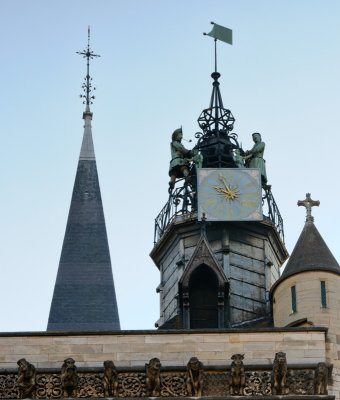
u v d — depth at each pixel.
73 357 115.44
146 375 112.94
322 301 120.88
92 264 141.62
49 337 116.25
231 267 136.50
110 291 139.38
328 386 115.31
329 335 118.50
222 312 130.88
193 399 111.81
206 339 115.88
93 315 137.12
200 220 137.12
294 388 113.06
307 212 129.00
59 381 113.38
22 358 114.19
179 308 132.62
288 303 122.62
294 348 115.44
